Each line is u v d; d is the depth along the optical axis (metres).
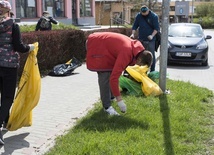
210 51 19.08
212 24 73.12
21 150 4.14
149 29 8.45
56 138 4.48
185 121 5.17
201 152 4.07
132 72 6.80
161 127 4.79
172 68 11.97
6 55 4.24
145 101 6.14
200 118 5.37
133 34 8.64
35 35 8.65
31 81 4.62
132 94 6.67
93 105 6.15
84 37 12.22
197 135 4.56
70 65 9.65
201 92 7.11
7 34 4.22
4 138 4.52
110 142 4.20
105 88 5.38
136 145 4.12
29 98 4.63
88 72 9.97
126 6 46.25
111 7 41.41
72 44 11.34
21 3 18.83
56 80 8.62
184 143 4.34
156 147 4.11
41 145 4.29
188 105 6.03
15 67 4.35
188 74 10.75
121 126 4.82
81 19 27.44
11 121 4.60
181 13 45.41
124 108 4.97
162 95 6.69
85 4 28.34
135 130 4.60
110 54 5.12
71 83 8.27
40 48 9.02
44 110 5.86
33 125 5.05
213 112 5.75
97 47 5.14
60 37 10.34
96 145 4.10
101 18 40.88
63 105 6.20
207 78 10.07
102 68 5.19
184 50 12.34
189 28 13.98
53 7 22.34
